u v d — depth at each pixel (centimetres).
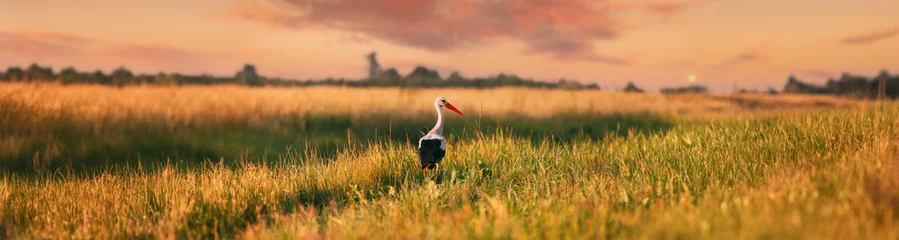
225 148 1250
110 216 621
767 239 353
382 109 1947
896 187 426
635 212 459
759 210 414
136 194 699
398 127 1606
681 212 427
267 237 503
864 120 802
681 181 587
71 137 1216
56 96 1514
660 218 415
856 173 491
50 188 759
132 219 621
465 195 631
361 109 1914
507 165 780
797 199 432
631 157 770
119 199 682
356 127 1588
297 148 1258
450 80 4584
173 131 1350
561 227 434
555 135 1432
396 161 812
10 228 604
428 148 743
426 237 445
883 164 516
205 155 1193
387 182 765
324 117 1730
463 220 480
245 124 1502
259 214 605
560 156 820
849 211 390
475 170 749
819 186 465
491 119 1783
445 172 771
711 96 2731
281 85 2866
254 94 2181
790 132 768
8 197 702
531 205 526
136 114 1474
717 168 625
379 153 837
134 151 1184
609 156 828
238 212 613
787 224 368
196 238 548
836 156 612
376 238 459
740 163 634
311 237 487
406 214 544
